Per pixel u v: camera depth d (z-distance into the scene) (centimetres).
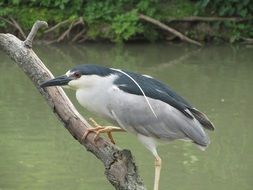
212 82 1764
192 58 2116
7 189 1079
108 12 2395
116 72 811
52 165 1198
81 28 2389
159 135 809
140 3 2414
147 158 1232
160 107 804
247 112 1489
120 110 793
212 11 2433
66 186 1100
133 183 758
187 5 2439
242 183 1124
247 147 1295
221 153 1268
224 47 2316
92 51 2230
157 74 1859
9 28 2416
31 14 2423
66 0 2411
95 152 770
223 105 1543
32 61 827
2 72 1897
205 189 1094
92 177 1145
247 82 1762
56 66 1936
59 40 2347
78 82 779
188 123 805
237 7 2411
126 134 1377
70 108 789
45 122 1428
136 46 2342
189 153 1276
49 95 797
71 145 1302
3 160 1215
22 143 1302
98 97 784
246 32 2405
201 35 2389
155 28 2395
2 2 2458
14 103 1567
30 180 1123
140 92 802
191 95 1625
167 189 1093
